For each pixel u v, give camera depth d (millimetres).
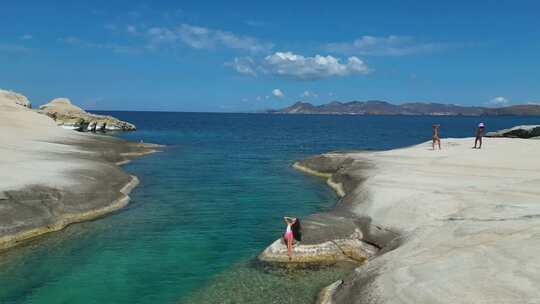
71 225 25047
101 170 35750
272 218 27062
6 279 17875
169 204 30469
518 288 11328
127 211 28406
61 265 19359
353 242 20516
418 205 21484
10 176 27812
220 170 46500
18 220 22781
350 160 41344
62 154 42406
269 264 19484
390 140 97062
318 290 16812
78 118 104312
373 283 13875
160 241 22594
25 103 93000
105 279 17984
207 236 23453
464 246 14750
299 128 155250
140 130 125312
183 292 16906
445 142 50438
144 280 17922
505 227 15680
